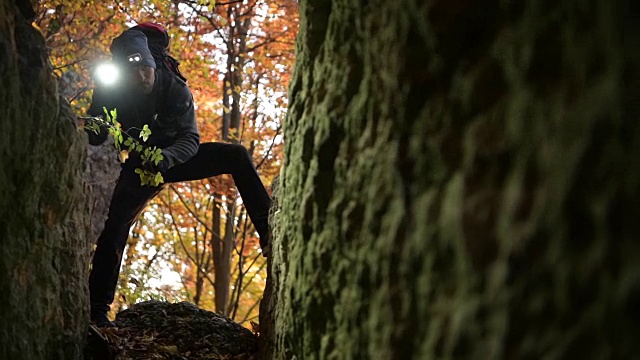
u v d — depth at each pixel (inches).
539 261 39.9
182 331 126.3
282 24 332.5
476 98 48.4
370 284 59.0
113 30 249.0
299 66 82.5
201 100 330.6
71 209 95.0
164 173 140.5
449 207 49.0
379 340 56.3
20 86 81.4
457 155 49.5
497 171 45.2
